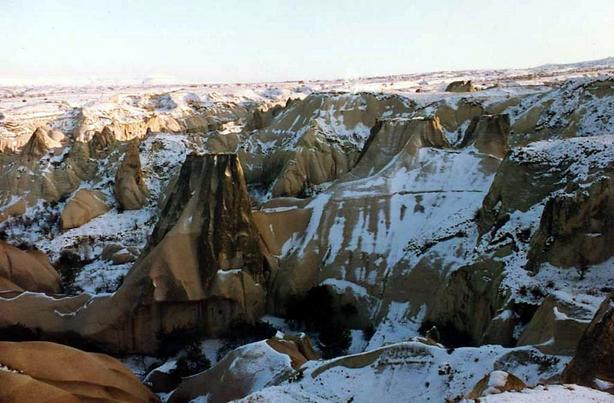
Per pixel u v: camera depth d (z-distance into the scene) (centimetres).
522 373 2503
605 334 2159
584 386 2070
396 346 2911
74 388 2805
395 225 4691
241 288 4319
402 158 5288
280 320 4447
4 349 2786
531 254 3444
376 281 4372
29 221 6756
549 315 2783
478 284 3597
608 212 3322
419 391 2638
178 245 4294
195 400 3269
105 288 5034
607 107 5694
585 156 3769
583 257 3294
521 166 4019
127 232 6238
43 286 4934
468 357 2692
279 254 4741
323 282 4478
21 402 2473
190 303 4269
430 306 3953
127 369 3366
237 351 3366
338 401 2725
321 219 4841
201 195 4453
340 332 4125
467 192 4725
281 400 2706
